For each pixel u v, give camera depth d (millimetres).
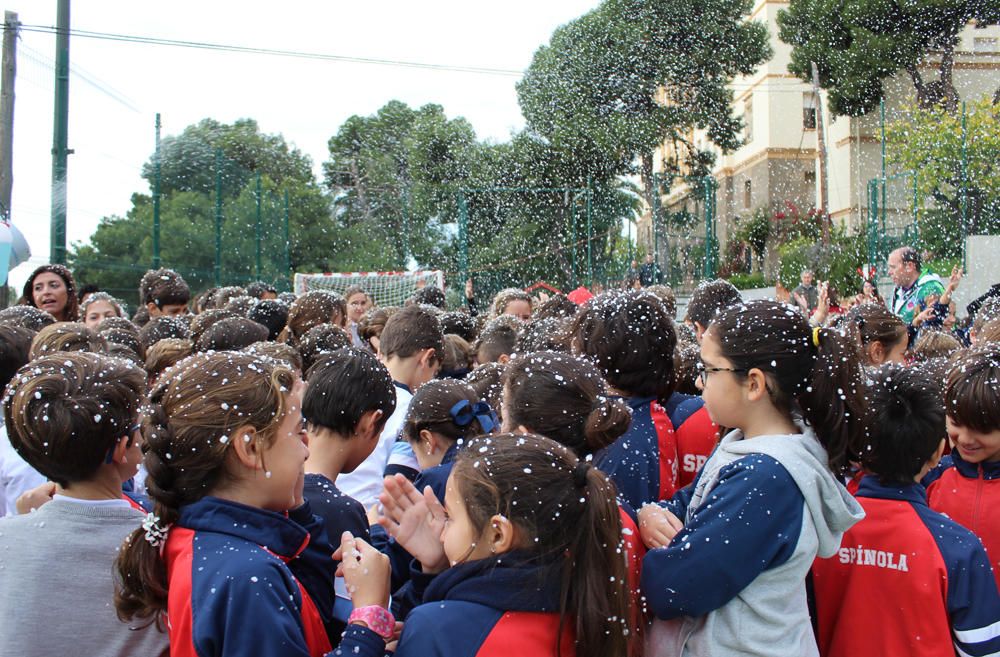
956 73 19109
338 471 2174
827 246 17703
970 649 1858
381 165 28406
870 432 1944
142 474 2713
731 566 1617
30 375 1793
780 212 21781
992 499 2209
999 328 3004
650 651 1733
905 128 16797
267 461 1607
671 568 1661
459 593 1512
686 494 2016
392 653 1572
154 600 1568
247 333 3467
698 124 21094
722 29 20203
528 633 1466
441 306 6988
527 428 1939
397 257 25484
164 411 1591
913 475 1987
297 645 1449
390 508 1801
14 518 1770
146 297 5965
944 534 1915
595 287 16766
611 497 1545
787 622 1667
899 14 18469
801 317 1852
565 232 20203
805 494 1672
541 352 2109
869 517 1960
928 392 1976
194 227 13359
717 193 25250
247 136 28500
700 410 2496
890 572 1904
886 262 13070
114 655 1711
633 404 2299
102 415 1754
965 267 11758
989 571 1894
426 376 3250
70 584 1707
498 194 21359
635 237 20484
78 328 2916
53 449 1721
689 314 3271
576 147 20625
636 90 20672
